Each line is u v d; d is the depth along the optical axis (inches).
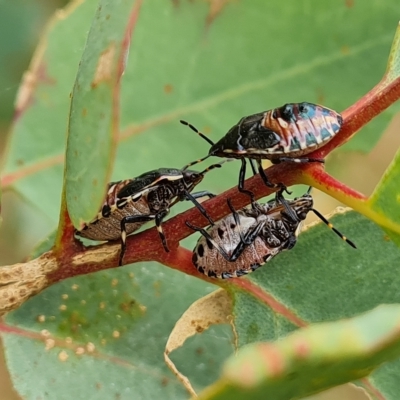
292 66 6.1
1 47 6.7
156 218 5.1
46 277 5.1
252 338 5.2
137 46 6.0
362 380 5.1
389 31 6.1
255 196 5.1
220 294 5.3
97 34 4.7
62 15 5.8
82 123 4.7
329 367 4.3
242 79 6.1
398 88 5.0
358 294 5.3
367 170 8.8
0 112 6.7
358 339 4.2
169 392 5.4
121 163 5.9
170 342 5.2
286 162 5.0
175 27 6.0
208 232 5.2
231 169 5.9
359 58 6.1
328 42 6.1
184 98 6.0
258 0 6.0
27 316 5.4
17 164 5.7
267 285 5.3
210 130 6.0
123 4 4.6
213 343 5.5
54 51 5.8
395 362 5.1
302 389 4.4
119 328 5.4
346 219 5.3
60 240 5.1
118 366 5.4
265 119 5.1
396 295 5.3
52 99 5.8
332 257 5.3
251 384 4.1
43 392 5.3
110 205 5.1
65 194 4.8
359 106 5.1
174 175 5.2
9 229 6.9
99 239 5.2
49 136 5.8
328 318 5.3
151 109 6.0
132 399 5.3
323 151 5.1
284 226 5.2
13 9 6.8
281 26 6.1
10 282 5.1
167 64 6.0
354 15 6.1
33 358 5.3
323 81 6.1
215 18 6.0
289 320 5.3
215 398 4.2
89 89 4.7
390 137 9.0
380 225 4.9
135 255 5.2
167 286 5.5
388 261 5.3
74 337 5.4
